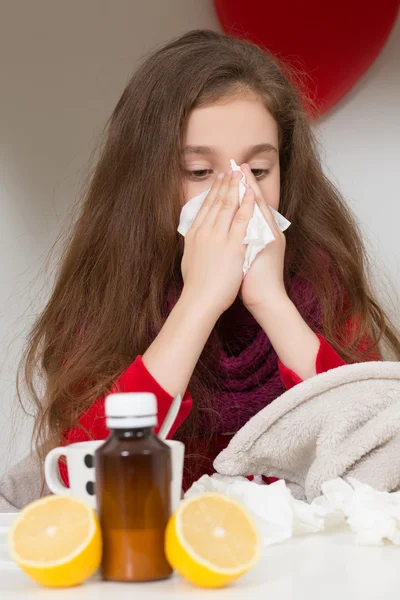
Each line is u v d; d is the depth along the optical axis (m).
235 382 1.46
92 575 0.64
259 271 1.31
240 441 0.98
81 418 1.23
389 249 2.33
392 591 0.58
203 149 1.37
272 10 2.17
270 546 0.76
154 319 1.46
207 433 1.43
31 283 2.37
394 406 0.95
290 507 0.78
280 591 0.59
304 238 1.60
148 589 0.60
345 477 0.95
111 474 0.62
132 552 0.62
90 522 0.62
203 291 1.26
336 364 1.25
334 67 2.20
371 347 1.57
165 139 1.40
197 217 1.34
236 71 1.41
